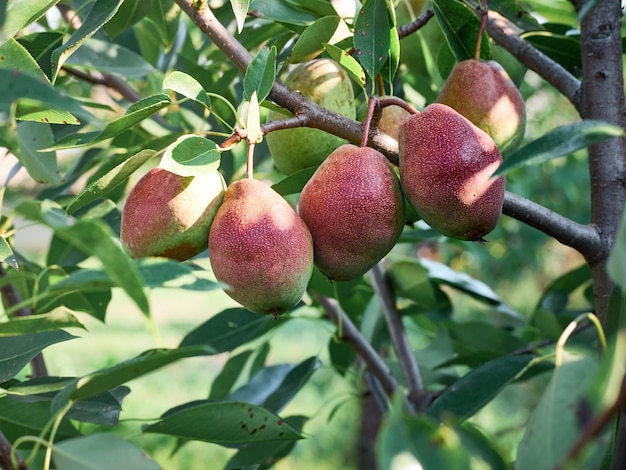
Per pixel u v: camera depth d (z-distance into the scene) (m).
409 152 0.40
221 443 0.41
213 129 0.69
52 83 0.44
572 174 1.47
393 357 0.92
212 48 0.70
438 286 0.72
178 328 2.55
